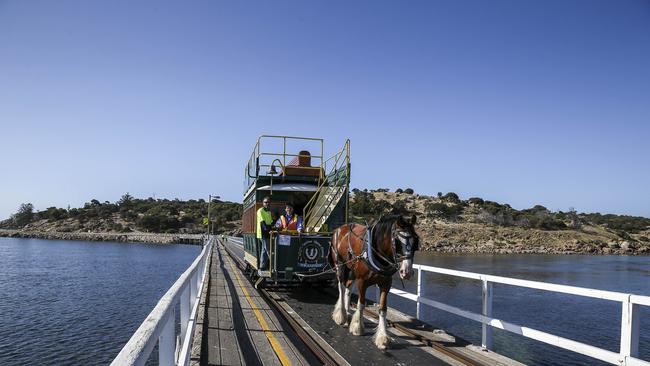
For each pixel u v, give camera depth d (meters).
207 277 18.48
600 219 155.25
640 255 100.62
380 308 8.10
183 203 193.12
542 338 6.43
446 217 126.44
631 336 5.19
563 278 43.41
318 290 14.87
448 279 35.47
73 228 168.62
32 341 20.53
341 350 7.65
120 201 199.25
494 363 6.79
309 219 14.31
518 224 126.69
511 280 7.16
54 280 42.97
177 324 16.34
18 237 159.12
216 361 6.89
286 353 7.42
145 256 77.25
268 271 12.87
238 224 150.62
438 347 7.75
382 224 8.00
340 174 13.30
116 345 19.97
